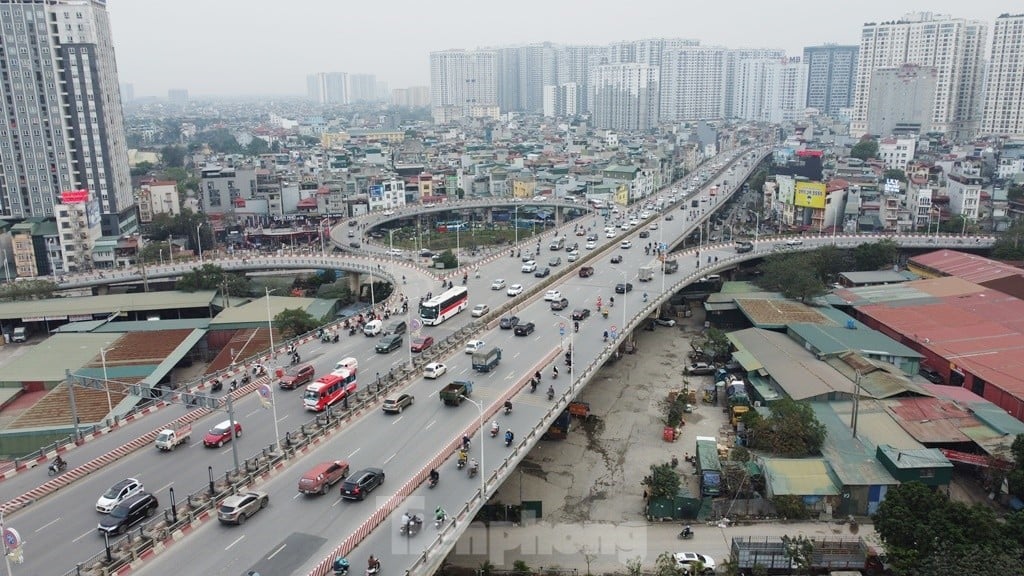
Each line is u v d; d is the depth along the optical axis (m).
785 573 71.06
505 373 100.38
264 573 55.88
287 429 83.44
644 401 115.75
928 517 67.38
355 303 181.38
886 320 137.00
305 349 113.88
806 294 151.50
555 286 151.25
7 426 100.75
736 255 182.75
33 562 58.16
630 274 161.62
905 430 93.56
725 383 116.62
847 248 193.38
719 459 88.69
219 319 152.25
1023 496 79.88
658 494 81.94
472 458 75.25
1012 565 59.28
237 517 62.78
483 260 182.00
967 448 92.00
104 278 182.88
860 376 108.94
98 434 82.25
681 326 155.50
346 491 66.88
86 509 66.81
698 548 75.88
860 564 70.50
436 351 107.38
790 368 113.94
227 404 70.88
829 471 84.50
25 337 159.38
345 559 55.66
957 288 154.25
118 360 129.25
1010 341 122.88
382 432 81.81
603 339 114.81
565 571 72.88
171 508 65.31
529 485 90.19
